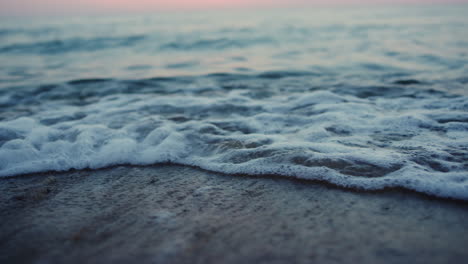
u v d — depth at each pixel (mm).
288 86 5953
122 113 4348
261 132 3518
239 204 2137
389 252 1582
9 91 6027
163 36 16312
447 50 9320
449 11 43656
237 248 1659
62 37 17031
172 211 2070
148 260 1582
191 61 9664
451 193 2080
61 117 4227
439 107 4113
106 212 2078
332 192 2225
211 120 3959
